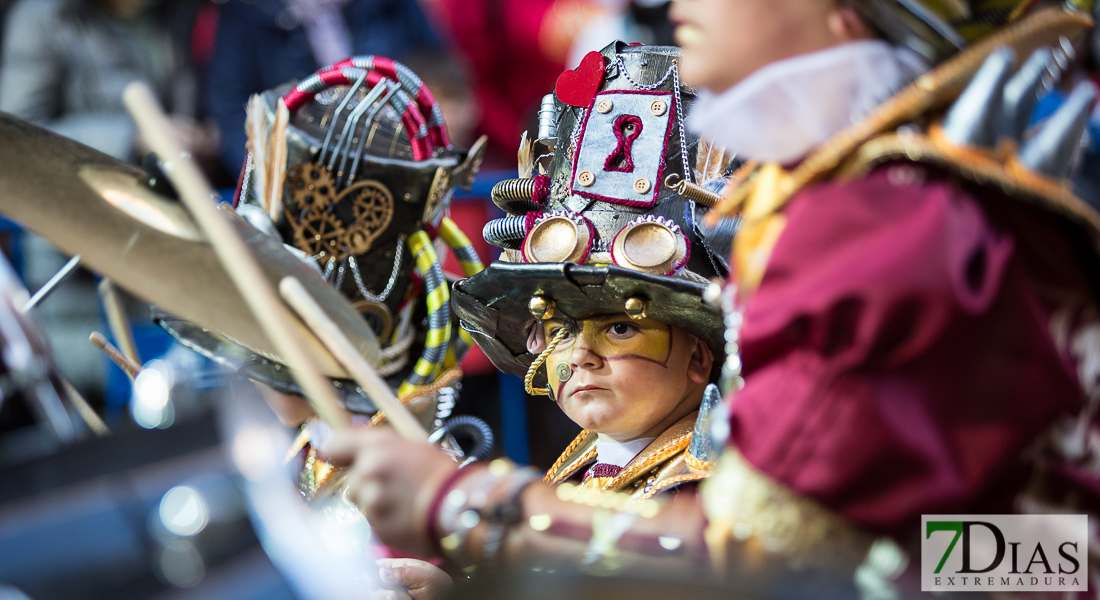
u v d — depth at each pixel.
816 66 2.94
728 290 3.13
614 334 4.29
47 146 3.39
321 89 5.04
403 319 5.13
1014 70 2.91
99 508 2.53
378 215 4.96
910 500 2.58
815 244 2.70
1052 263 2.84
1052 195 2.74
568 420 8.89
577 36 12.78
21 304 4.30
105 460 2.66
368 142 4.98
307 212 4.91
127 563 2.45
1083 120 2.92
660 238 4.17
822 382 2.61
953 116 2.76
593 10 12.85
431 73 10.67
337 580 2.66
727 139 3.12
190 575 2.46
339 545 2.82
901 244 2.60
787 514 2.63
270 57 10.95
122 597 2.39
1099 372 2.89
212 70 11.05
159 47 11.28
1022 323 2.67
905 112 2.77
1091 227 2.81
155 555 2.47
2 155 3.32
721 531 2.68
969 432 2.63
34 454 2.65
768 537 2.64
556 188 4.55
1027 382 2.64
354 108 5.02
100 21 10.80
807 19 2.97
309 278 3.91
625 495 4.28
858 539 2.62
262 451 2.79
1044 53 2.95
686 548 2.74
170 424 2.80
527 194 4.75
